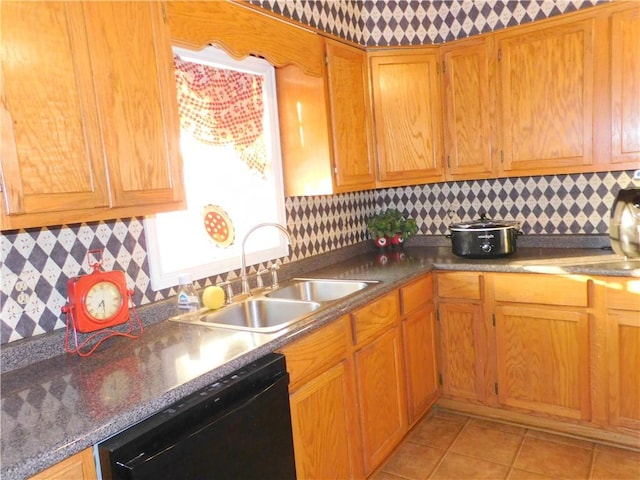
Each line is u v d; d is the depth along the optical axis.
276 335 1.58
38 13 1.21
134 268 1.84
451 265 2.58
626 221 2.24
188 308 1.92
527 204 2.96
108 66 1.38
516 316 2.43
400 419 2.32
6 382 1.35
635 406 2.20
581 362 2.29
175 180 1.58
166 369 1.36
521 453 2.31
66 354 1.56
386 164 2.79
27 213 1.19
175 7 1.65
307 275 2.59
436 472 2.21
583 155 2.48
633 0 2.27
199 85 2.11
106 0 1.38
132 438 1.10
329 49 2.43
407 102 2.79
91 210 1.33
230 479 1.33
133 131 1.45
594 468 2.16
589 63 2.40
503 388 2.53
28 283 1.53
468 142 2.79
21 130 1.17
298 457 1.65
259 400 1.42
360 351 2.01
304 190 2.52
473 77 2.72
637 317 2.13
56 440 1.00
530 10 2.76
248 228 2.37
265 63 2.41
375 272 2.51
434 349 2.66
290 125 2.50
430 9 3.05
